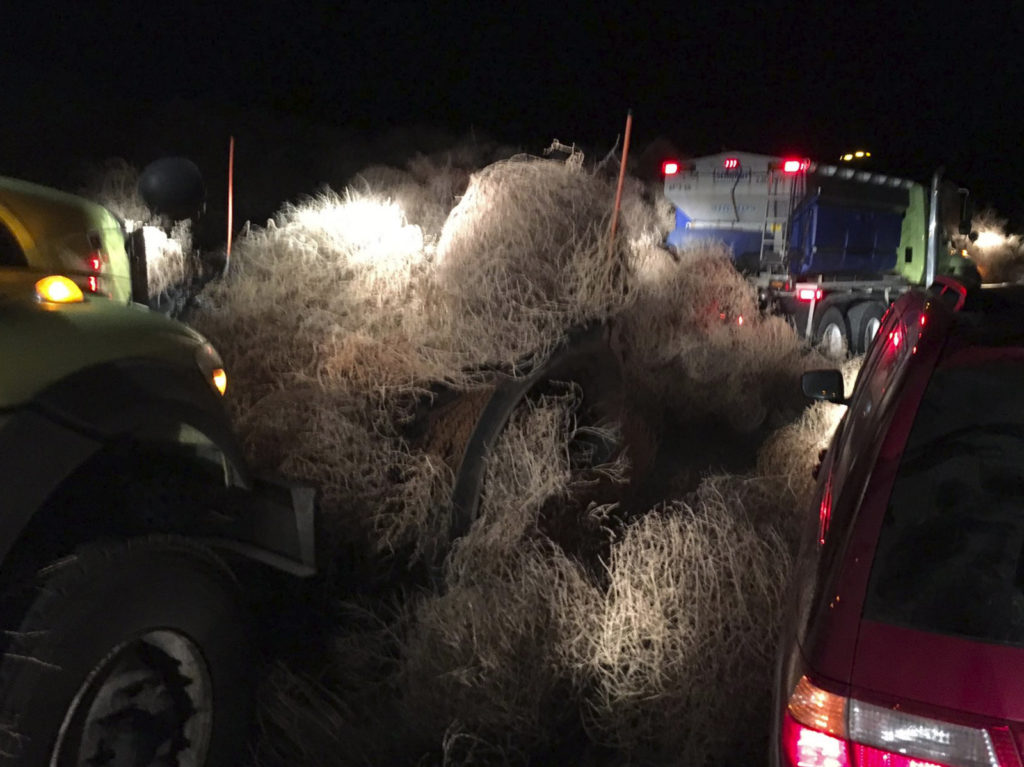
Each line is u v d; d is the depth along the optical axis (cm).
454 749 365
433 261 533
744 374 898
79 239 423
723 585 391
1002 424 257
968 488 247
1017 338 275
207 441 359
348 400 461
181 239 889
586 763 371
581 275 504
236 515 349
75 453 296
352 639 407
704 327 932
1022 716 204
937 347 280
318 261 547
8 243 389
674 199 1330
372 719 381
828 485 349
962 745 206
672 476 667
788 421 880
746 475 613
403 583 455
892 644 221
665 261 928
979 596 225
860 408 381
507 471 458
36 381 296
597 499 534
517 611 396
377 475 447
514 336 472
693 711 367
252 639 344
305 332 509
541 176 523
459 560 434
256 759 348
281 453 448
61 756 277
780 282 1224
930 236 1330
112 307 352
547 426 484
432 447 471
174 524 329
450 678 375
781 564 402
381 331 499
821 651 226
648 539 434
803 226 1247
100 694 289
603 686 389
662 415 784
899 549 238
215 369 379
